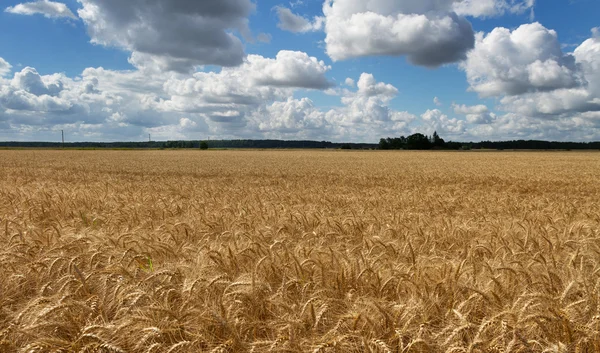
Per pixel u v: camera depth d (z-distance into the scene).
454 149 168.62
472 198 14.98
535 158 69.75
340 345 2.85
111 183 19.44
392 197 14.93
